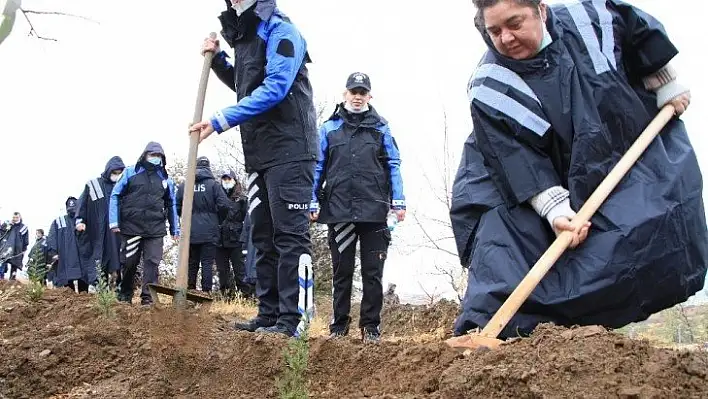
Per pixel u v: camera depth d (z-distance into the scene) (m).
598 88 3.19
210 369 3.38
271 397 3.12
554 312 3.07
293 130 4.35
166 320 3.56
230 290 11.94
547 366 2.42
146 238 8.01
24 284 6.15
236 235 11.40
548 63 3.15
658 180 3.20
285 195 4.32
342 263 5.89
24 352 3.49
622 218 3.07
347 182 5.75
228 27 4.40
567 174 3.21
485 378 2.49
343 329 5.89
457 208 3.38
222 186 11.50
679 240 3.13
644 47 3.40
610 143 3.20
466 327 3.20
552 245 3.03
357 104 5.89
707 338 4.99
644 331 5.90
